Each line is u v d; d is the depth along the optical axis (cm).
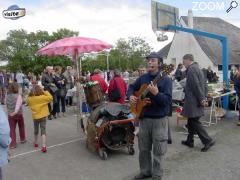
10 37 7950
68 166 645
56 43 801
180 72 1520
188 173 580
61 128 1009
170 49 4128
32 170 629
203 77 714
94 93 791
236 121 1060
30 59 6141
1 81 1734
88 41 801
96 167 632
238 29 4316
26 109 1515
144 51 4759
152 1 1217
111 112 674
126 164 644
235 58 3800
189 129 750
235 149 730
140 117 514
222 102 1155
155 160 506
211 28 4003
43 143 750
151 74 512
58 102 1205
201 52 3744
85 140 846
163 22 1252
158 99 480
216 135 870
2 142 372
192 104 712
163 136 501
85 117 1139
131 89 530
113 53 4766
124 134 695
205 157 674
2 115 377
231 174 571
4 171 626
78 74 893
